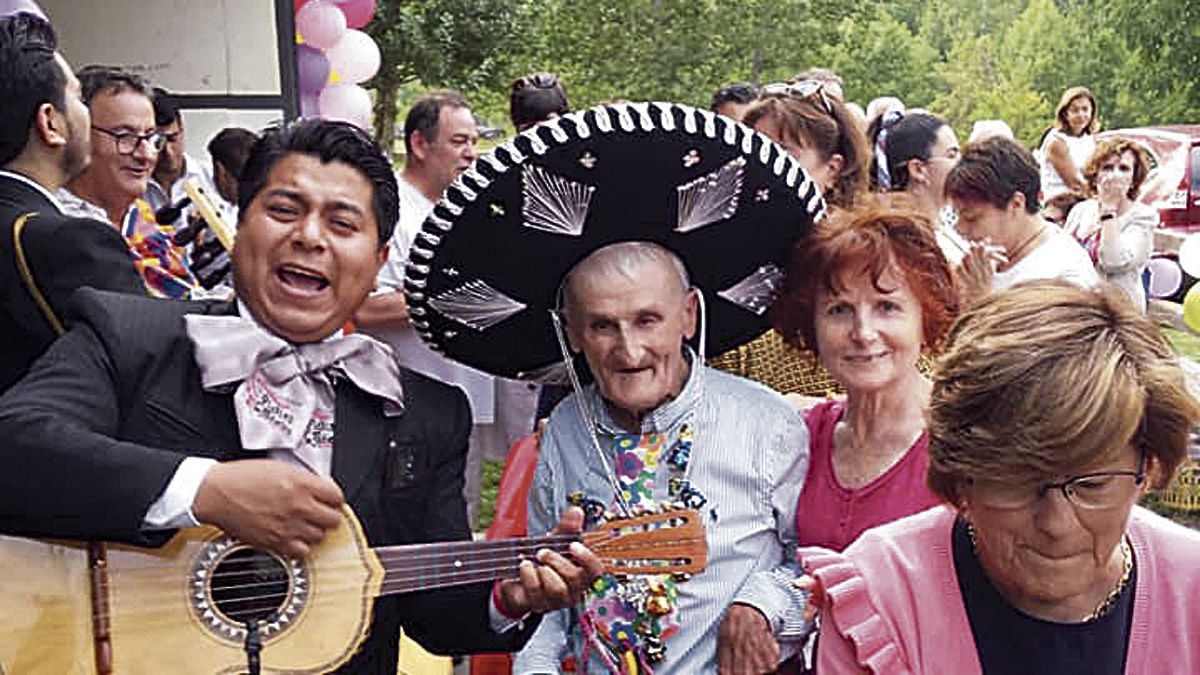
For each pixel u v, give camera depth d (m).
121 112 3.95
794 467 2.44
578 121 2.17
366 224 2.05
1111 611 1.63
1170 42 23.66
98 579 1.92
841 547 2.38
